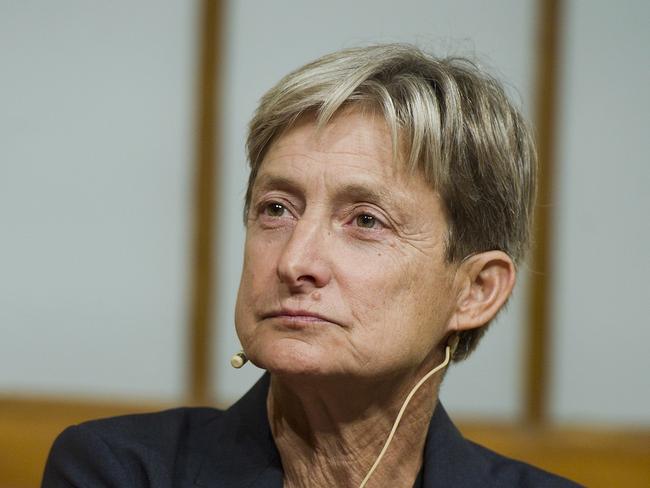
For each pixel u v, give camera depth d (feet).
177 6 37.88
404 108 15.56
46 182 38.09
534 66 36.99
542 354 36.73
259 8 37.68
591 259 36.88
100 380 37.81
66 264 37.93
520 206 17.34
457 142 15.93
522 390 36.83
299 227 15.15
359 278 15.02
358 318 14.98
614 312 36.83
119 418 17.63
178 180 37.83
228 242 37.68
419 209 15.60
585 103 37.04
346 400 15.72
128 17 38.04
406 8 37.27
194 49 37.78
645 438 36.52
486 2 37.09
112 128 38.01
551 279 36.73
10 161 38.11
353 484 16.52
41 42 38.19
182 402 37.32
